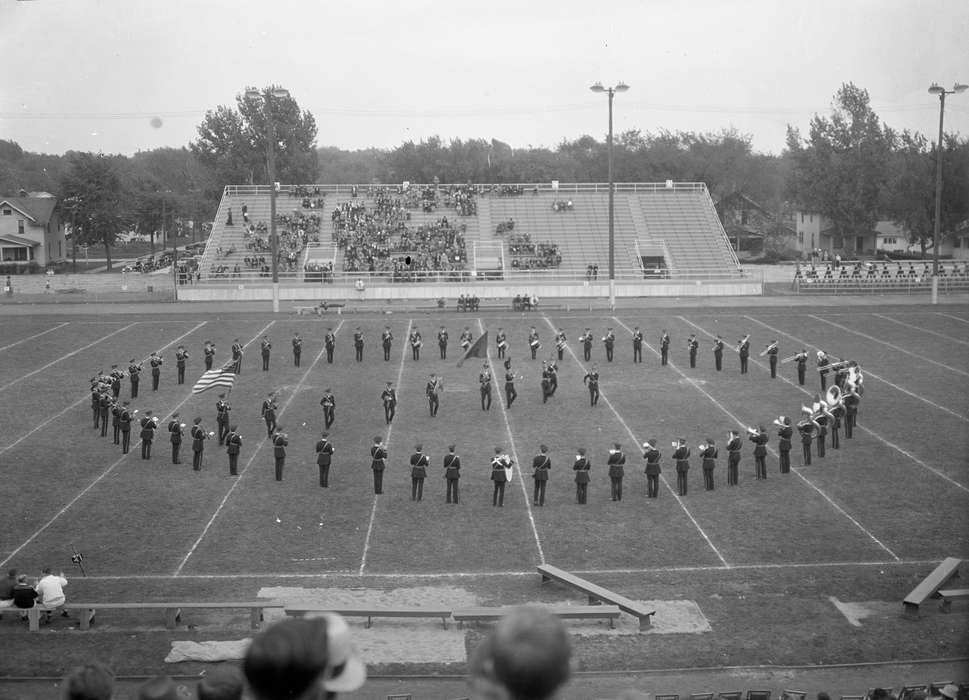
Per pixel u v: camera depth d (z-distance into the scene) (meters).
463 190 92.88
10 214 106.38
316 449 29.72
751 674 17.28
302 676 3.36
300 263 82.94
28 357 51.56
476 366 48.62
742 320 62.00
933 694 14.15
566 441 34.75
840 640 18.47
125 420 33.78
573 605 19.94
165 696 4.29
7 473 31.31
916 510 27.03
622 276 83.44
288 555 24.00
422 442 34.75
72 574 22.77
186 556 23.92
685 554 23.92
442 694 16.50
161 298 78.06
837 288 78.62
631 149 143.62
